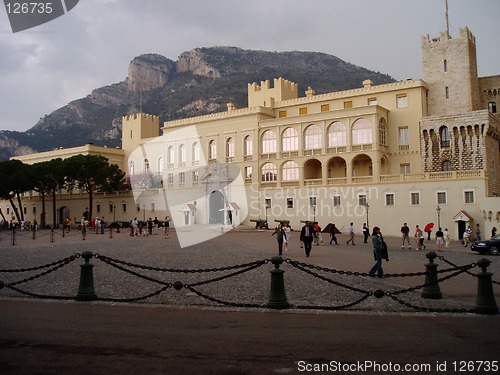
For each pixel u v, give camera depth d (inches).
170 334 434.0
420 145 2679.6
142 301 616.4
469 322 487.2
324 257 1255.5
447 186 2337.6
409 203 2444.6
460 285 776.3
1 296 646.5
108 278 848.3
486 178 2250.2
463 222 2278.5
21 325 470.3
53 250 1445.6
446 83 2847.0
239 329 454.3
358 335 429.4
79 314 526.6
